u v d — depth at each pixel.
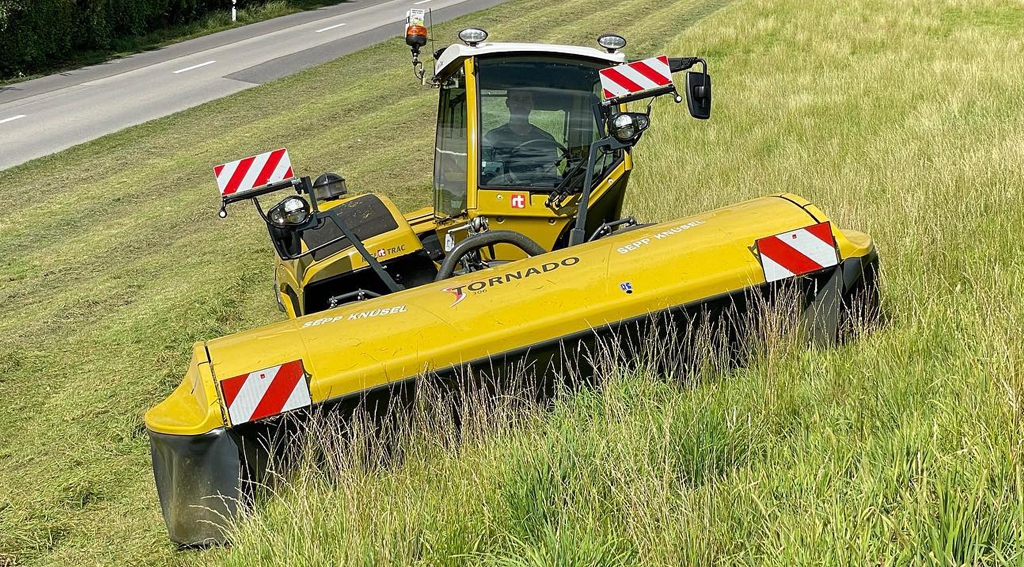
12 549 4.75
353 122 18.36
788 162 9.77
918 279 5.31
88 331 8.50
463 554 3.47
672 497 3.45
